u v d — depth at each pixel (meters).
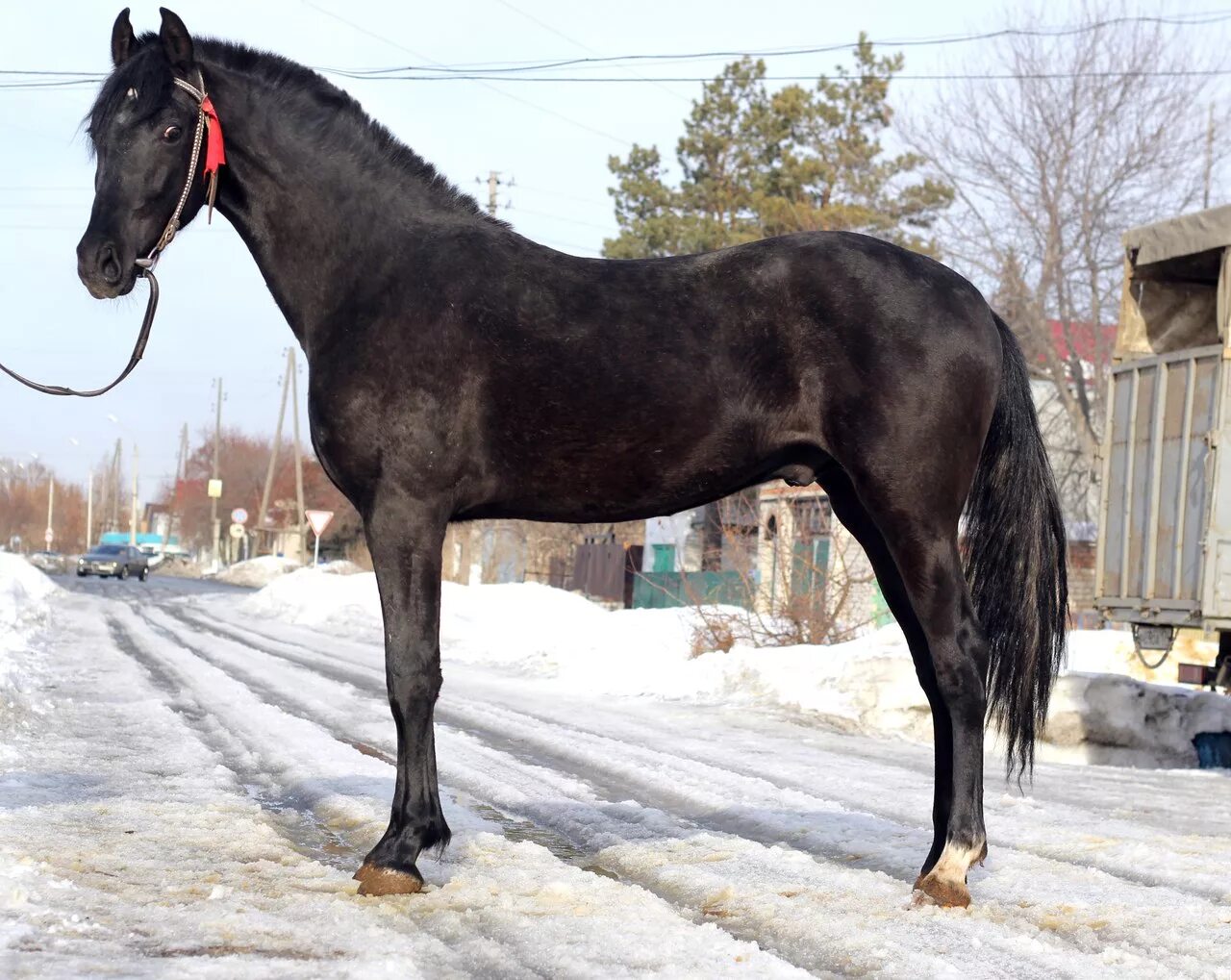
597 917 4.42
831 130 36.66
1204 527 9.76
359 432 4.81
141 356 5.25
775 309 4.79
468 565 49.50
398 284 4.88
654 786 8.00
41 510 133.75
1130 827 6.84
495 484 4.89
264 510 62.38
